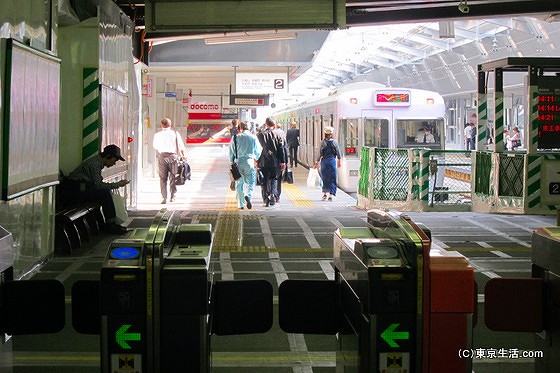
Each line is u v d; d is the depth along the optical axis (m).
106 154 11.51
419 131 20.97
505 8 17.06
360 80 41.38
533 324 4.30
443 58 31.55
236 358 5.81
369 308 3.63
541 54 23.66
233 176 15.78
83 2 11.55
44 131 8.99
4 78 7.54
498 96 14.54
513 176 14.49
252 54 23.31
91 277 8.44
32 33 8.58
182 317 3.68
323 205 17.06
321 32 23.25
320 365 5.66
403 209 15.66
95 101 11.93
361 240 3.96
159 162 17.38
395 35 26.61
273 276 8.53
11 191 7.66
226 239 11.10
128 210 15.16
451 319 3.64
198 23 14.28
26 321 4.36
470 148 30.92
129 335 3.67
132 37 15.95
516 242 11.02
